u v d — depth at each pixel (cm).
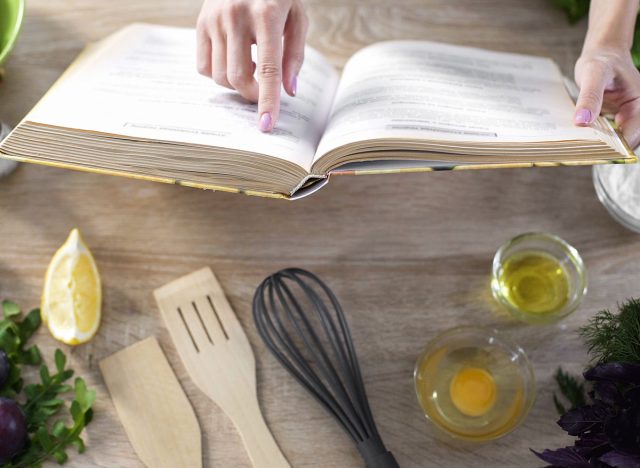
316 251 81
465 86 74
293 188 65
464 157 65
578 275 77
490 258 81
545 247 79
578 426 64
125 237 81
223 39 72
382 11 94
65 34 92
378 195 83
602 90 72
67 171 84
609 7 77
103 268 79
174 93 72
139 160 66
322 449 73
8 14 85
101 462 72
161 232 81
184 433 73
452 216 83
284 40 75
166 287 78
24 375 75
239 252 81
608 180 80
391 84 73
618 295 78
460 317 78
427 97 71
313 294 75
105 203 83
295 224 82
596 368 64
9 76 89
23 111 88
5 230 81
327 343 77
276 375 76
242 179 65
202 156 65
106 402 74
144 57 77
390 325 78
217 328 77
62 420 73
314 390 71
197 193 83
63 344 76
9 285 79
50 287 77
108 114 68
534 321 74
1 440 66
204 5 74
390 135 65
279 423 73
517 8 95
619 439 60
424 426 73
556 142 66
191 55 79
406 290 79
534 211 83
